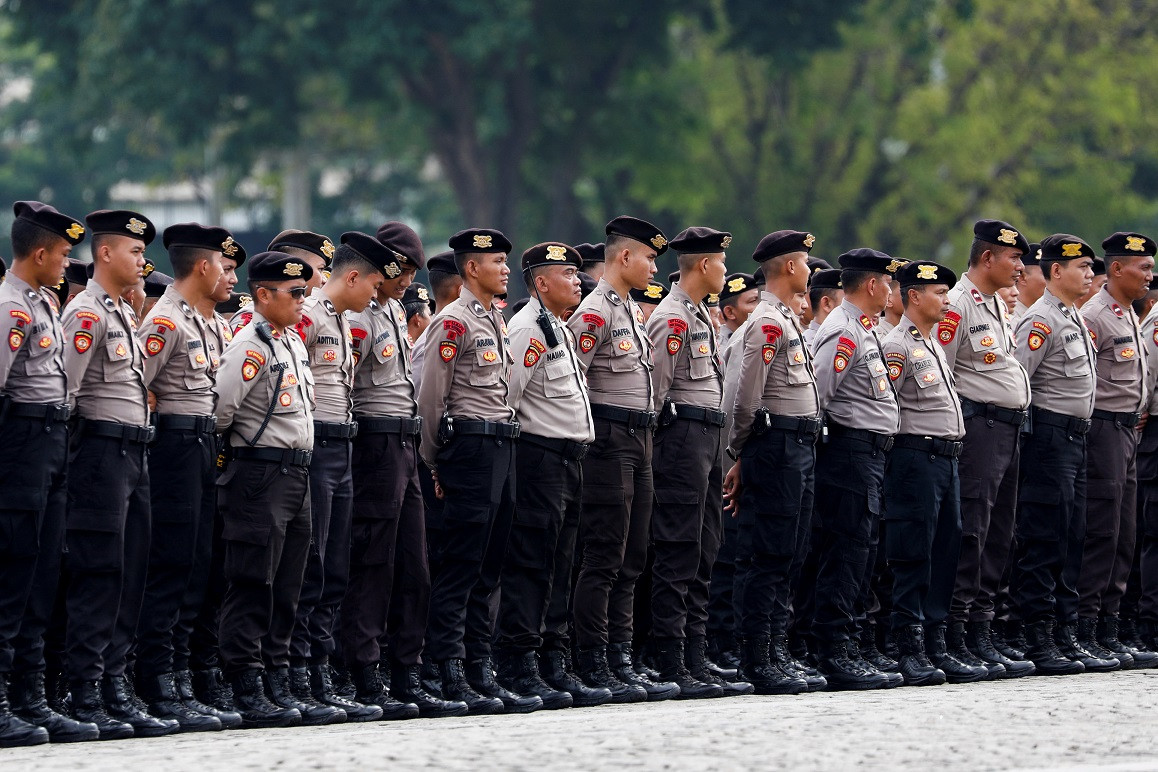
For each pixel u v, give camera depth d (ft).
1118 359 110.22
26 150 463.42
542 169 331.57
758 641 95.50
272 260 82.48
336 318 86.79
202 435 81.66
